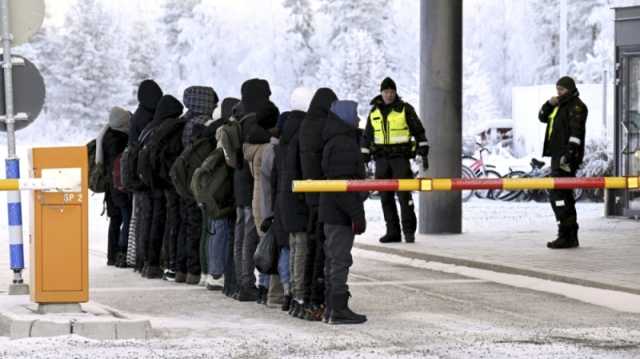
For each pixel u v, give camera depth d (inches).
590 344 778.2
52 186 824.3
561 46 4468.5
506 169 2613.2
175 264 1153.4
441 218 1584.6
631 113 1761.8
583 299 1005.8
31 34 981.2
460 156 1590.8
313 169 875.4
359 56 6953.7
